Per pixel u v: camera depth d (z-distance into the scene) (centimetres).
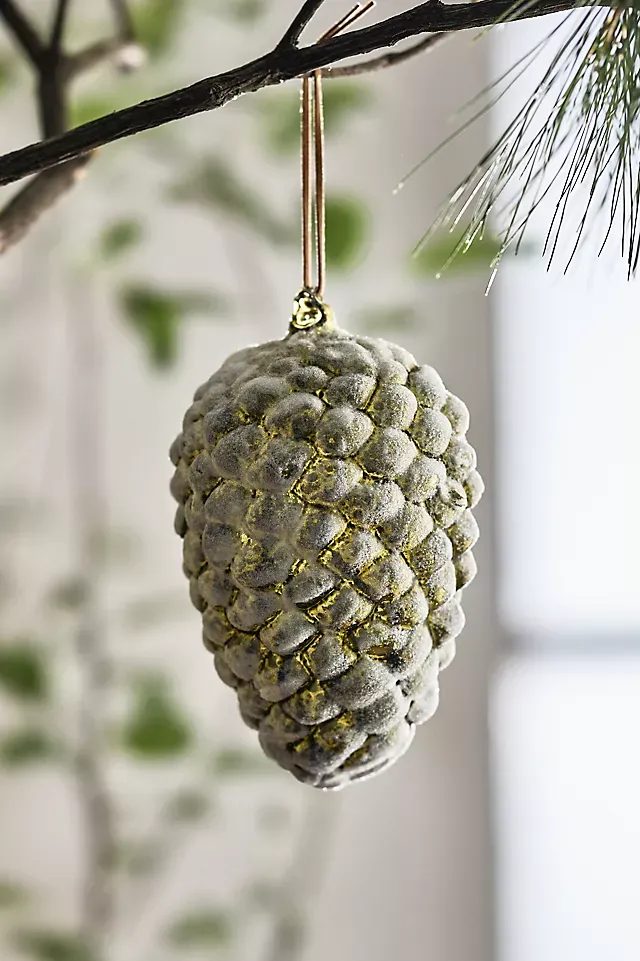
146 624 134
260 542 59
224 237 134
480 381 137
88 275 133
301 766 60
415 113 135
